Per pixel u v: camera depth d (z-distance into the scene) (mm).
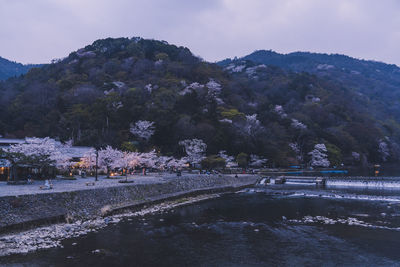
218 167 78562
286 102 157125
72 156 61188
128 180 48094
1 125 84188
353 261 20062
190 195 47531
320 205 40375
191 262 19688
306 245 23266
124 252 21203
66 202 29719
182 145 82938
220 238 24938
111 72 134625
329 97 167125
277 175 77375
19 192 29812
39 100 96688
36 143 49438
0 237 22672
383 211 36094
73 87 109375
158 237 24875
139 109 95938
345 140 117812
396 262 19875
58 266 18297
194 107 102438
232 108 117312
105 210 31672
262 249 22328
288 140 107312
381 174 84000
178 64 148000
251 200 45094
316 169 95188
